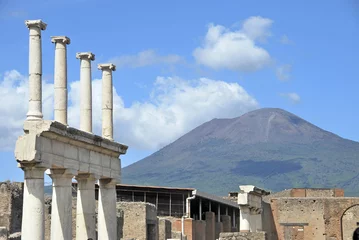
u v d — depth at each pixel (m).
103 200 58.44
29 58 48.44
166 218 95.50
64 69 51.88
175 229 95.06
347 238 115.38
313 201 115.19
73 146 52.25
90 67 55.94
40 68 48.53
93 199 55.62
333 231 114.25
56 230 51.06
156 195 97.81
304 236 114.62
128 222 80.44
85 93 55.44
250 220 88.69
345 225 115.62
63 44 52.00
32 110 48.12
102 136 58.53
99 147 55.62
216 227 107.12
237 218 124.12
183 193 98.81
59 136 49.50
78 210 55.44
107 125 58.69
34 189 47.56
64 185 51.47
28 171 47.78
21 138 47.22
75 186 86.69
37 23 48.38
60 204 51.19
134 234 80.25
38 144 47.34
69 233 51.44
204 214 107.88
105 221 58.25
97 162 55.88
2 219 72.62
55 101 51.59
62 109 51.50
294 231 114.88
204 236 99.56
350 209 115.69
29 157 46.84
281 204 115.75
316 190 123.06
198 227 97.94
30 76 48.28
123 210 80.38
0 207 72.81
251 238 79.56
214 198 105.19
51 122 47.75
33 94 48.19
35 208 47.31
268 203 114.88
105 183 58.44
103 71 59.25
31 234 46.97
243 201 84.94
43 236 47.44
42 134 47.75
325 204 114.88
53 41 51.91
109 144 56.97
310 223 114.81
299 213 115.19
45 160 48.06
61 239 50.97
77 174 52.91
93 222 55.62
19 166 47.59
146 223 80.88
